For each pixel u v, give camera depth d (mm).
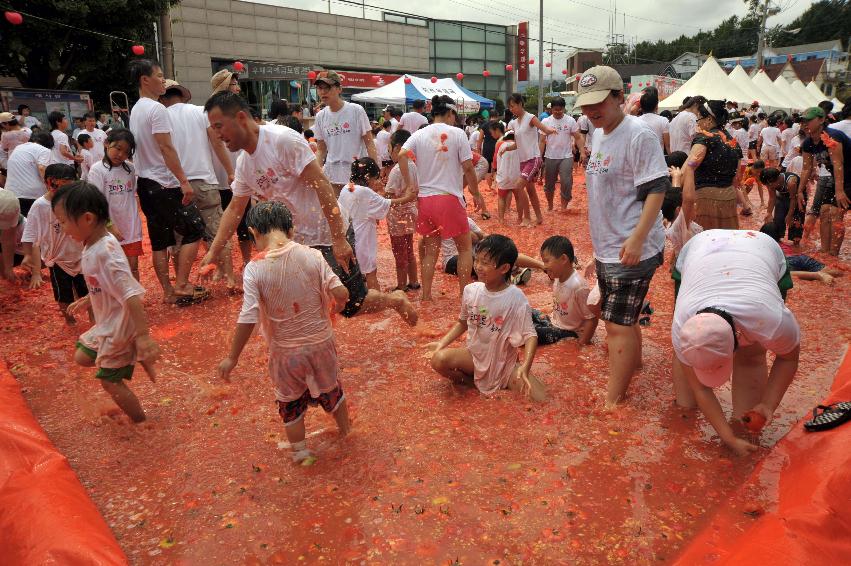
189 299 6406
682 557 2455
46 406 4168
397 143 6539
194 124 6562
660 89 34625
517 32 50438
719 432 3330
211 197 6719
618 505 2885
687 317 3201
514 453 3373
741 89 26406
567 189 11820
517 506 2889
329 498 3012
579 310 5020
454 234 6070
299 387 3311
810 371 4328
